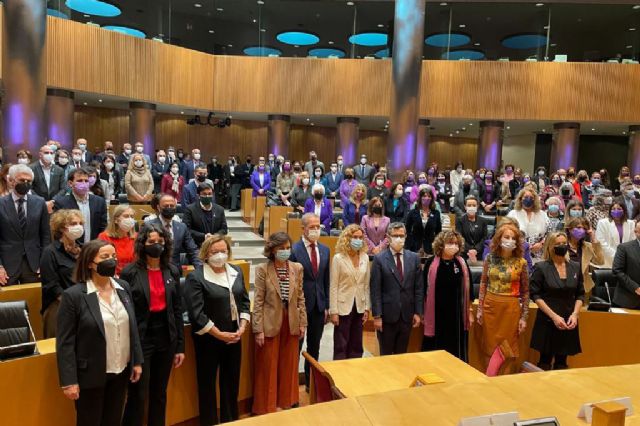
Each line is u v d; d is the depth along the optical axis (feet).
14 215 14.65
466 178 32.78
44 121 32.91
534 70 45.70
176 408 12.14
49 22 39.29
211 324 11.62
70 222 12.10
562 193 29.73
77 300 9.26
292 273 13.20
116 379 9.73
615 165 55.57
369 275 14.67
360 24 48.29
